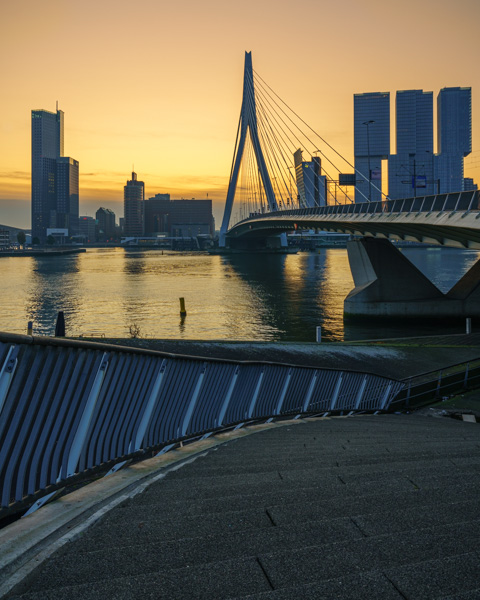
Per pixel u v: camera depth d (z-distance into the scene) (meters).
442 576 2.77
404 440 8.73
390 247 66.25
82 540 3.48
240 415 9.97
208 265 179.12
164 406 6.78
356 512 4.12
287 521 3.89
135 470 5.62
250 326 58.25
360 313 63.59
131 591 2.63
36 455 4.02
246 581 2.76
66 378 4.20
